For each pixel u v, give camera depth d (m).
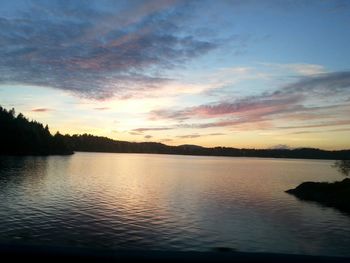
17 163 114.25
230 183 77.00
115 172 103.00
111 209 38.81
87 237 26.52
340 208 45.41
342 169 67.75
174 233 28.95
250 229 31.84
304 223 35.44
